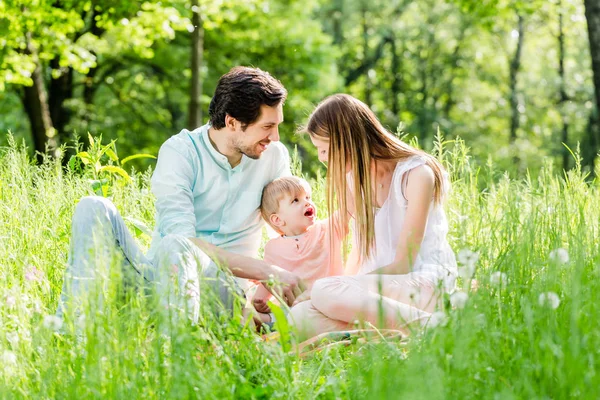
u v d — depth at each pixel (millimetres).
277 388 2449
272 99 3879
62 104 19578
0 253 3734
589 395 2061
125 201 4969
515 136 31422
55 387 2391
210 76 21125
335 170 3852
